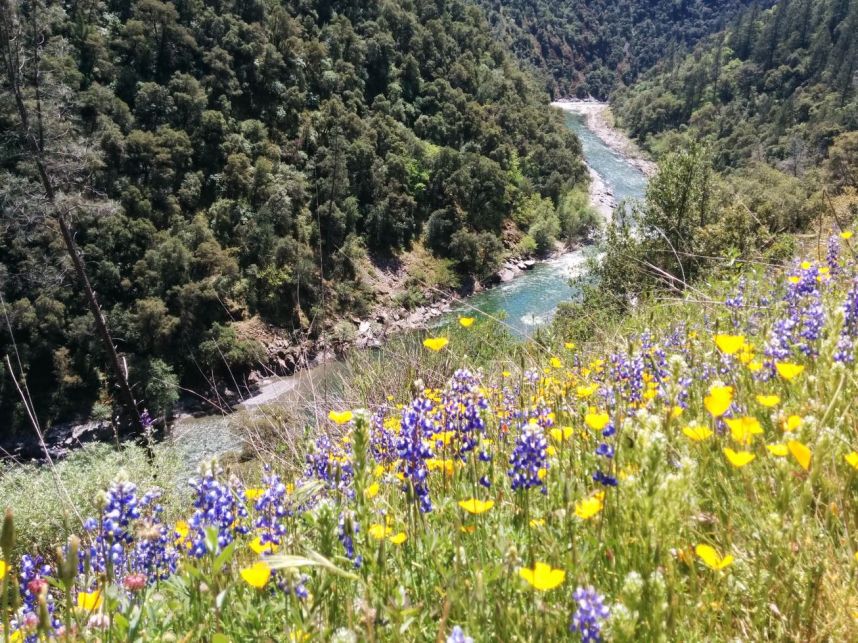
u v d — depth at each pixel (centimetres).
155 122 5053
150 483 726
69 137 1811
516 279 5375
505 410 334
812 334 281
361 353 619
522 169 7369
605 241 1900
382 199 5631
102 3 5425
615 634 113
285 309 4141
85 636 145
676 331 425
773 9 12462
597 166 9325
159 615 171
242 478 407
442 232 5850
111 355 1719
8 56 1653
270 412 537
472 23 10425
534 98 9981
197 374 3744
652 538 141
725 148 9625
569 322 905
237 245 4603
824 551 150
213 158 5128
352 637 114
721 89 11438
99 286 3859
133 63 5416
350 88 7081
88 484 808
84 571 187
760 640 138
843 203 1353
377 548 170
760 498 173
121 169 4494
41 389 3544
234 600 166
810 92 9600
